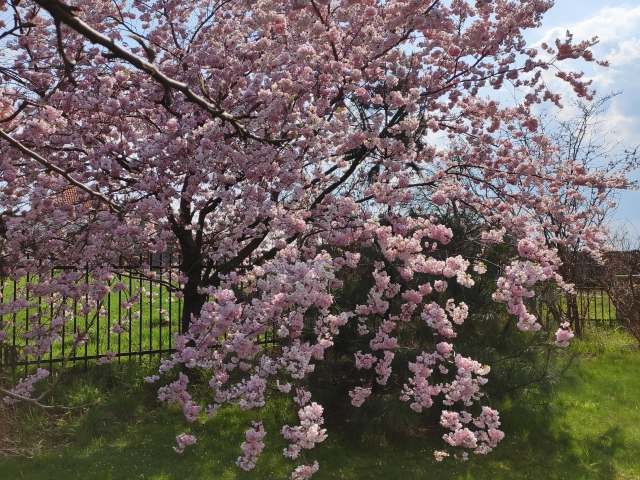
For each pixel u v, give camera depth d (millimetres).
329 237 4543
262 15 4445
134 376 6531
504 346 5820
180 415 5848
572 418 6266
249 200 4887
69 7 2137
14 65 5527
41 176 4992
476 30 5574
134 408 5930
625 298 9938
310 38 5035
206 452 4934
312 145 4734
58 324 5039
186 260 6461
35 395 5805
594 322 11086
